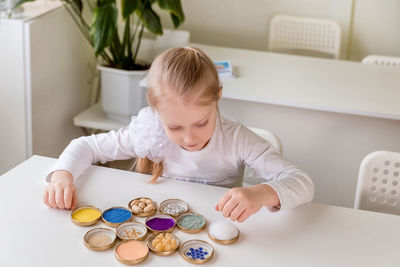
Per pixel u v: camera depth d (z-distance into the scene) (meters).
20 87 2.20
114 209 1.15
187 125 1.10
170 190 1.24
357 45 3.19
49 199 1.14
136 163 1.44
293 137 2.19
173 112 1.08
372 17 3.10
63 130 2.56
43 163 1.33
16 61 2.17
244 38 3.28
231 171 1.38
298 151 2.21
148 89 1.14
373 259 1.04
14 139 2.30
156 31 2.37
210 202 1.20
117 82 2.41
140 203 1.15
